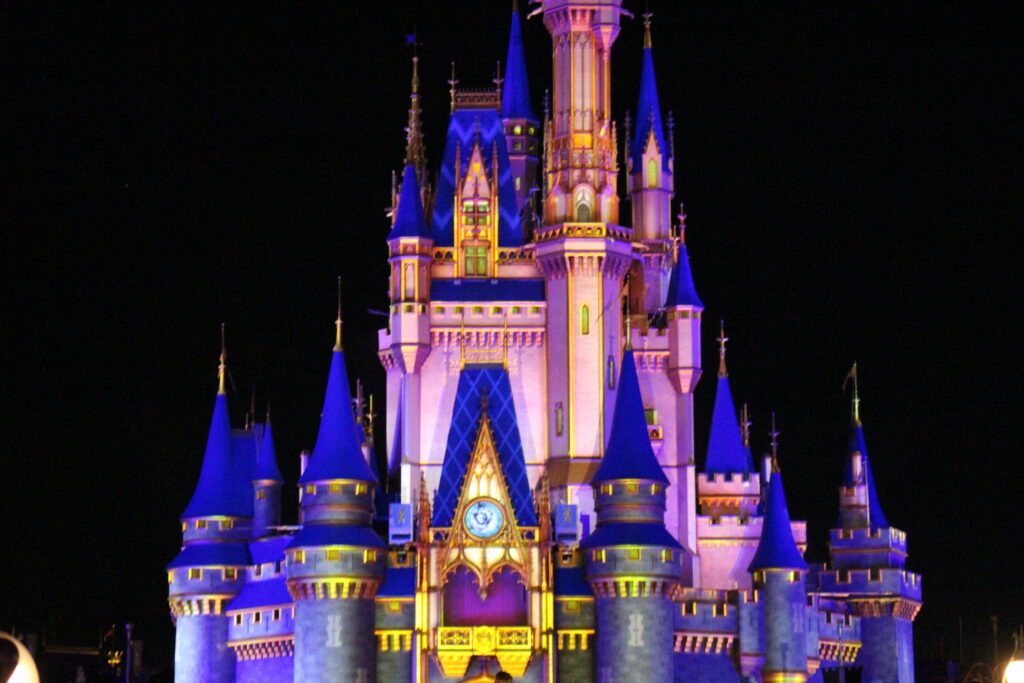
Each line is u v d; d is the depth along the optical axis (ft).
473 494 407.85
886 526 465.88
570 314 435.12
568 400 431.84
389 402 452.35
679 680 418.51
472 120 458.09
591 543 403.95
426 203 462.60
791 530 440.04
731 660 422.00
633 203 481.46
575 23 446.60
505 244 448.65
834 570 463.83
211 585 429.38
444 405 437.99
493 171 450.71
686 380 449.89
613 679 398.62
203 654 429.38
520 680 401.70
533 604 403.13
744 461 480.23
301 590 400.26
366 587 401.29
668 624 403.13
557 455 431.84
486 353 436.76
